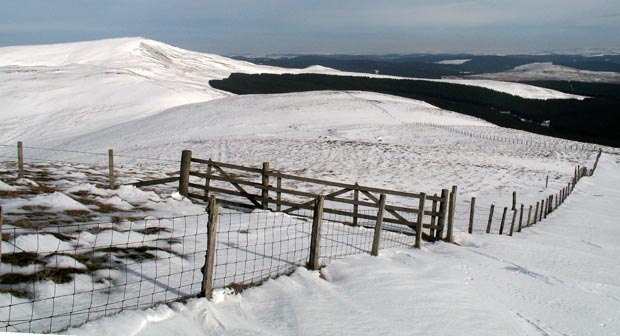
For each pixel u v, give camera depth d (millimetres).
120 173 20516
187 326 5387
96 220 10305
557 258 12812
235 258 8367
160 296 6184
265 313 6188
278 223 11875
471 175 30812
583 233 18281
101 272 6949
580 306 8250
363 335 5848
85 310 5570
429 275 8672
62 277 6516
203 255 8383
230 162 33438
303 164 32969
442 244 12719
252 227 11141
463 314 6922
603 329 7254
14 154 41531
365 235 11930
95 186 13922
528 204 23500
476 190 26406
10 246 7039
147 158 35938
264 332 5523
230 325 5586
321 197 8070
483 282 8922
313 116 66625
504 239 14883
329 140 44969
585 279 10852
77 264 7031
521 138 56875
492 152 44031
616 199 27594
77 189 13070
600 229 19234
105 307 5699
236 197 17016
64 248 7699
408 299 7195
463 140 52188
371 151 38781
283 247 9484
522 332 6684
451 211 13492
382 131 55469
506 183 29172
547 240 16344
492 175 31312
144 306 5691
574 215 22094
